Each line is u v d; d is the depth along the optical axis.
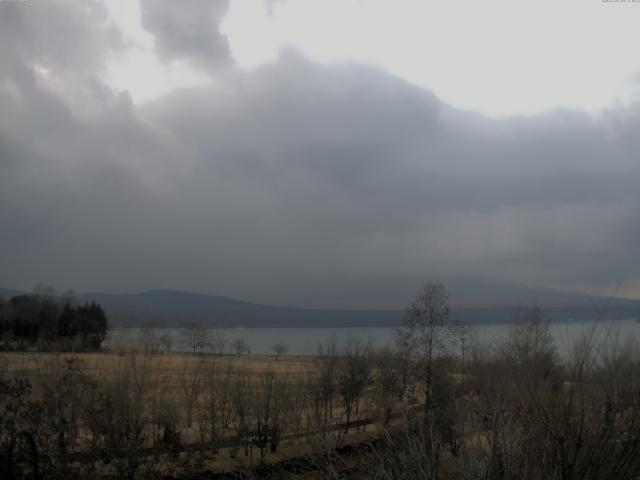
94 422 20.89
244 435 27.48
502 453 6.40
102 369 25.06
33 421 17.45
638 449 6.07
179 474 22.62
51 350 24.45
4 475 15.33
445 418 9.65
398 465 7.53
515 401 6.74
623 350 6.40
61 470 18.20
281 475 19.64
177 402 28.09
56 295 62.44
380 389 28.75
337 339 67.06
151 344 33.50
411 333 26.53
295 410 30.34
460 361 16.67
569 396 6.22
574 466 5.96
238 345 84.62
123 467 20.08
